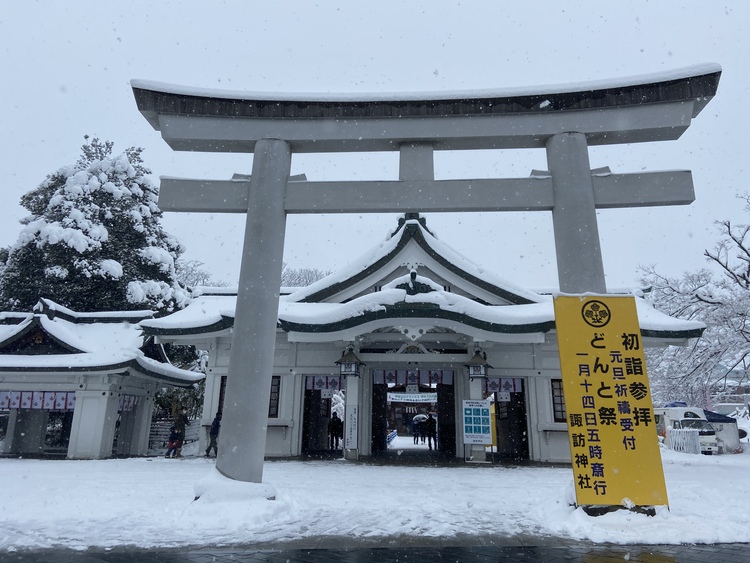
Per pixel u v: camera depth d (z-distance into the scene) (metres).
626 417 7.11
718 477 11.77
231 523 6.75
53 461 15.55
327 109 8.94
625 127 8.30
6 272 23.98
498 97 8.54
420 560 5.38
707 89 8.05
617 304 7.51
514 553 5.63
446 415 19.92
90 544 5.95
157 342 18.34
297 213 9.04
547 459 16.47
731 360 22.20
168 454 18.22
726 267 22.77
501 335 14.45
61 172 26.47
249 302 8.30
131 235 26.14
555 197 8.30
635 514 6.73
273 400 17.73
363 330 14.62
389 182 8.75
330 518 7.20
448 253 17.31
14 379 17.47
